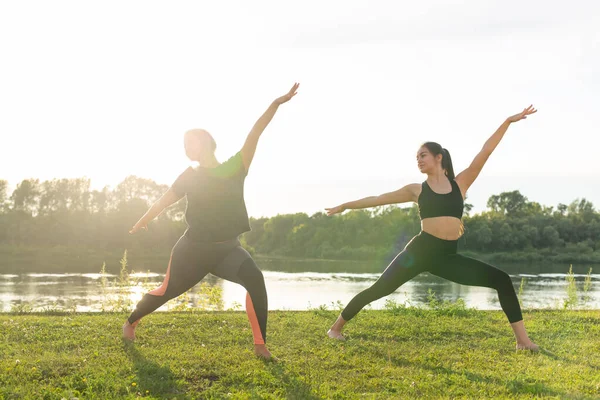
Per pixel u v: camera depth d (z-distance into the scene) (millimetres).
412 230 84562
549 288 29562
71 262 53344
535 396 4406
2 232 74438
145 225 5742
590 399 4305
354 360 5441
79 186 82188
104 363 5094
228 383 4695
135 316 6008
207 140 5551
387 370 5105
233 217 5457
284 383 4613
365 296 6328
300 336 6625
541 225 84688
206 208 5438
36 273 38781
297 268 52312
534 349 6086
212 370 4961
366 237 85062
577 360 5703
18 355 5363
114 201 81688
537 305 19922
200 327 6918
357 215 87375
